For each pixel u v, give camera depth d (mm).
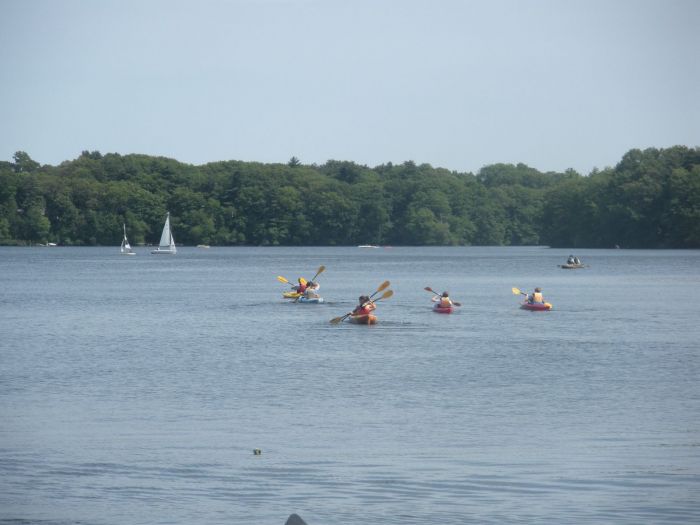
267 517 72125
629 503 74875
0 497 76312
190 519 71750
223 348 158375
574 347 158500
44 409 107875
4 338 173250
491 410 107125
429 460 86125
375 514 72688
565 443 92125
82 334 179500
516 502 75250
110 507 74125
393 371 133625
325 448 90312
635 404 110375
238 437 94500
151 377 129125
